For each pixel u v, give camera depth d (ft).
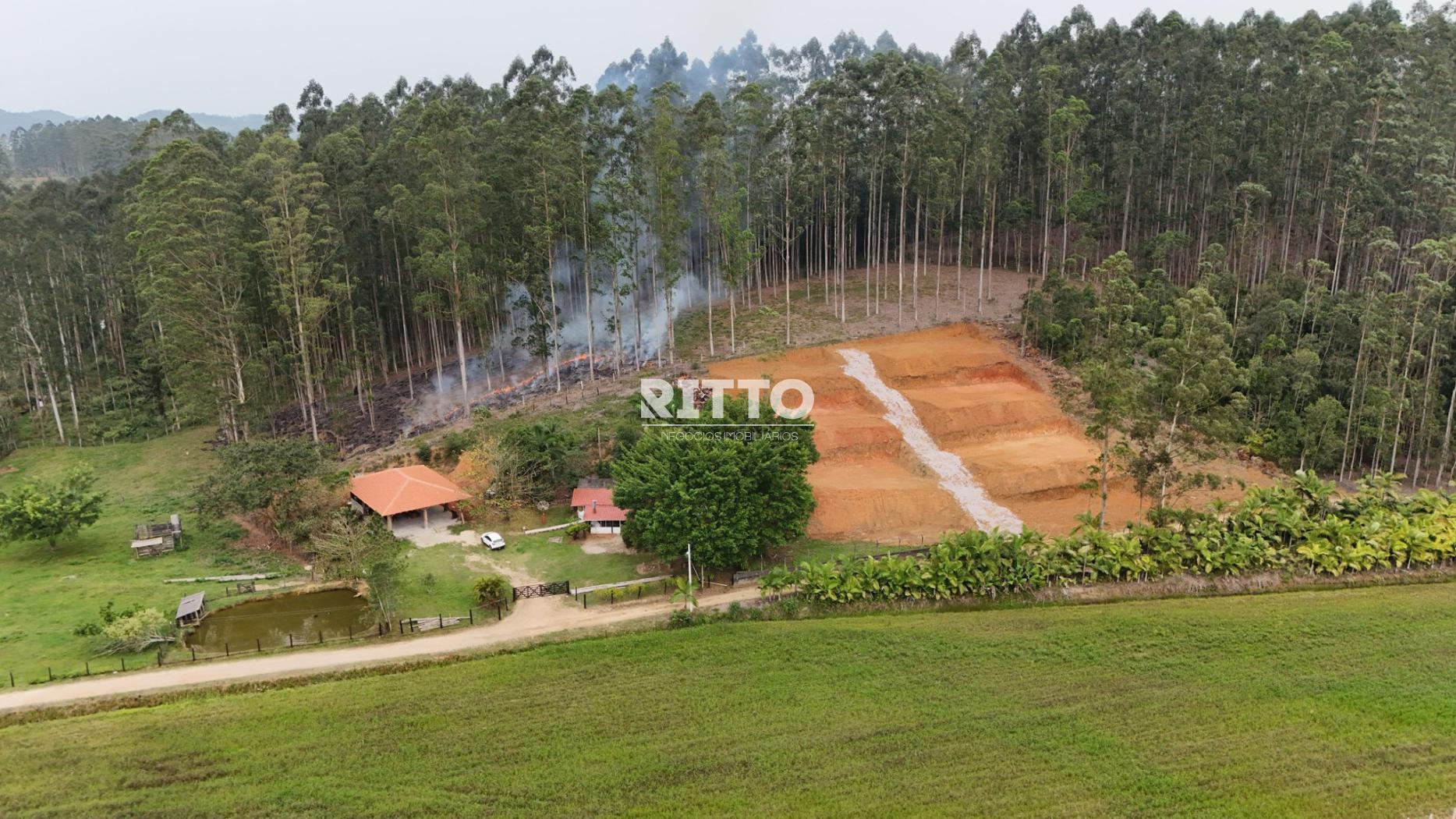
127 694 122.62
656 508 160.15
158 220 218.59
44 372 294.87
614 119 279.90
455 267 237.86
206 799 100.07
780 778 103.19
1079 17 382.01
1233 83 302.66
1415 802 95.86
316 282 248.93
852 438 219.20
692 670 129.08
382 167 277.44
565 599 157.99
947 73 403.95
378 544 157.79
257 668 131.13
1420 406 206.49
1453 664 124.98
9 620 146.51
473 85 368.89
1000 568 151.84
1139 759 104.94
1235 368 157.69
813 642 136.36
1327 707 115.03
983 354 257.75
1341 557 156.15
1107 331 177.88
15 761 105.91
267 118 403.95
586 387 258.37
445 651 137.28
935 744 109.09
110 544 189.57
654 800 99.81
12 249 278.26
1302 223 276.00
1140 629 137.28
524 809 98.73
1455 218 228.22
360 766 106.52
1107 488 202.59
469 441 225.97
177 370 247.09
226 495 183.73
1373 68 281.74
